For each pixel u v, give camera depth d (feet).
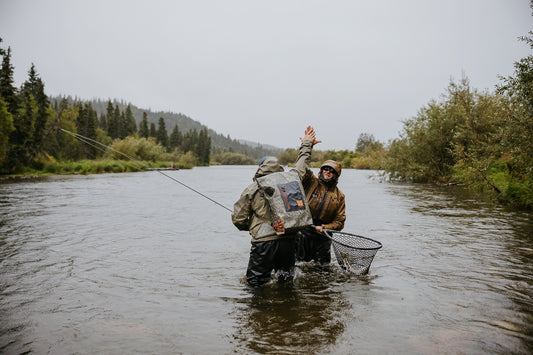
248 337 9.16
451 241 20.81
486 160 39.17
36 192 54.24
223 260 16.93
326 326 9.80
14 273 14.70
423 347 8.61
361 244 15.72
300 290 12.77
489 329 9.56
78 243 20.26
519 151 31.71
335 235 15.98
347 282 13.69
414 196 50.47
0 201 41.29
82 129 206.59
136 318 10.37
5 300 11.76
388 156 91.20
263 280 13.28
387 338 9.09
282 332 9.45
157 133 377.71
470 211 33.83
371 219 29.27
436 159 78.95
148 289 12.89
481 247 19.25
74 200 43.04
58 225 25.93
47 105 144.66
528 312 10.69
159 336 9.23
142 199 45.09
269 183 13.28
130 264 16.15
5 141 115.75
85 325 9.90
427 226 25.85
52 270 15.15
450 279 13.89
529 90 28.68
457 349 8.50
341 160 294.87
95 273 14.78
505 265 15.80
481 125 56.29
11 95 131.23
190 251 18.63
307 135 16.66
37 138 137.90
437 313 10.65
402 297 12.01
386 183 84.17
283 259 13.39
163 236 22.40
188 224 26.86
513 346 8.63
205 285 13.34
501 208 35.91
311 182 16.21
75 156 180.55
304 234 16.01
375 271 15.07
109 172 154.30
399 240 21.15
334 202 16.01
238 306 11.27
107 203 40.14
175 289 12.90
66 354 8.34
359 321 10.11
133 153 211.00
